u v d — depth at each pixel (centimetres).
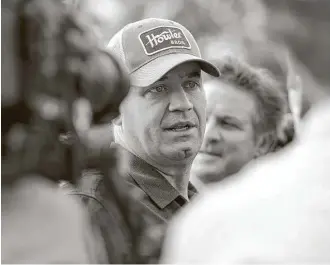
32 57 168
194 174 377
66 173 177
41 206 172
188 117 314
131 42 317
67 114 174
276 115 382
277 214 169
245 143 376
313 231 166
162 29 321
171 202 307
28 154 170
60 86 172
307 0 1239
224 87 379
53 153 173
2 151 169
